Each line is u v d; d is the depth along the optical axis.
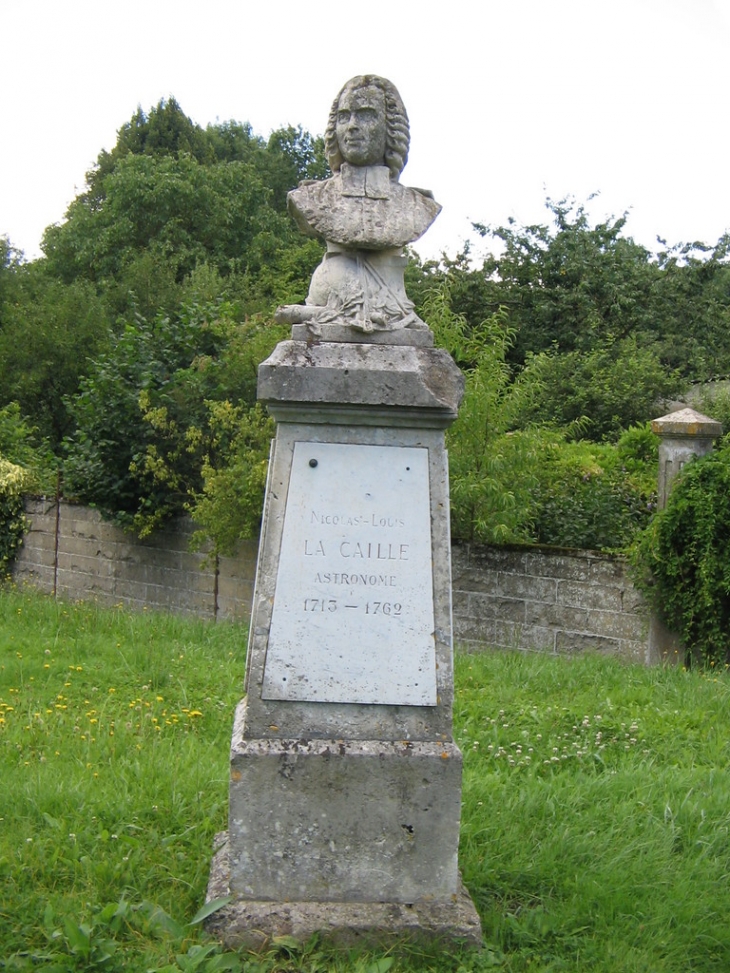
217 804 5.52
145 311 28.70
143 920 4.32
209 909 4.25
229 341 14.57
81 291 27.41
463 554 11.72
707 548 10.04
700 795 5.91
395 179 4.87
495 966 4.16
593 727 7.41
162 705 7.74
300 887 4.36
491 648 11.56
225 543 12.82
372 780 4.35
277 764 4.33
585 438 19.36
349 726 4.42
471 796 5.81
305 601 4.44
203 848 5.00
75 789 5.57
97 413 14.45
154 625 10.91
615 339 23.88
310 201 4.74
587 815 5.57
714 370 23.78
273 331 13.48
